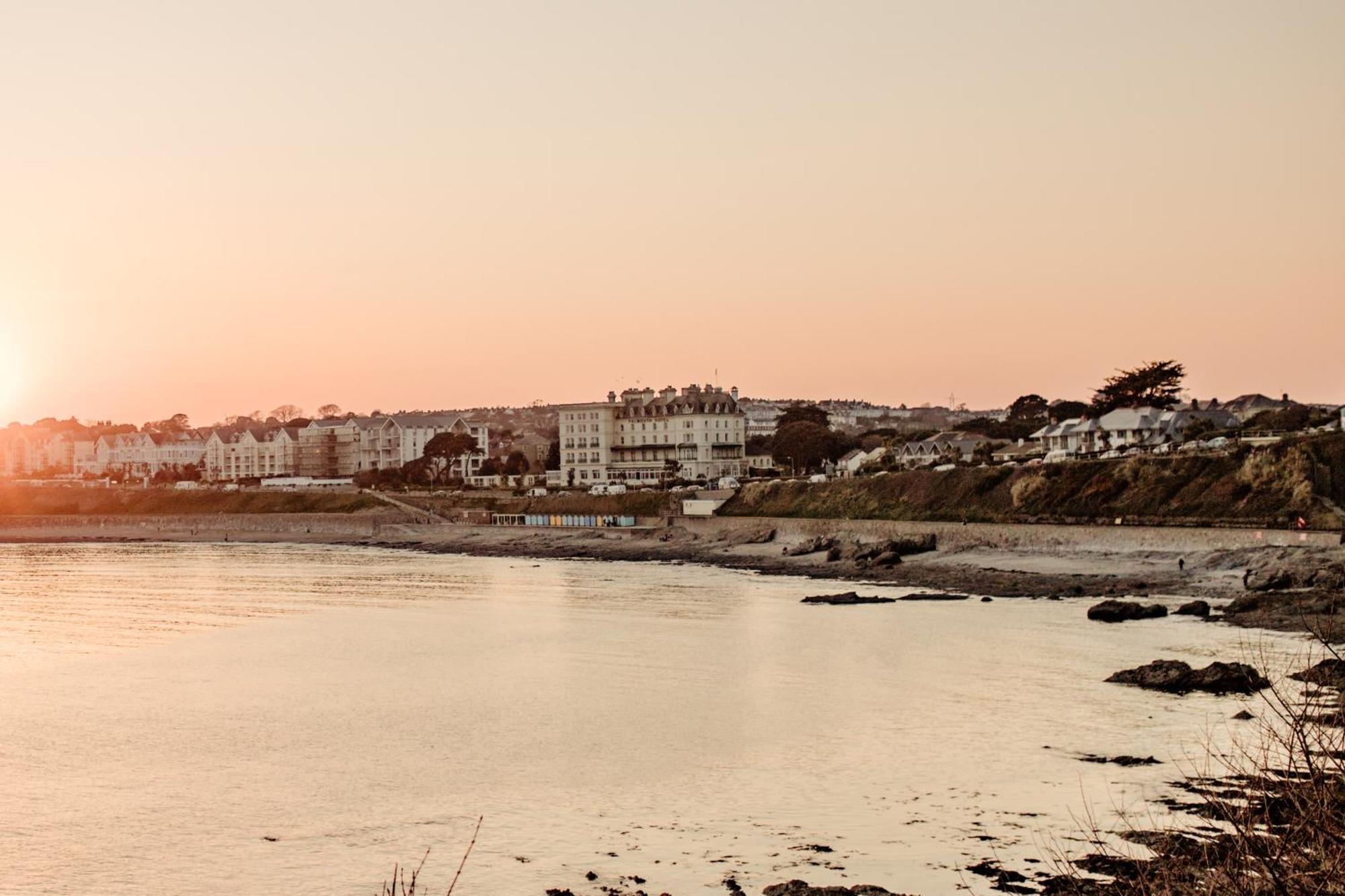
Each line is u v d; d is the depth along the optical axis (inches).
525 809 1482.5
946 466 6604.3
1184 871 948.6
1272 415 6476.4
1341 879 667.4
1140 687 2101.4
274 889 1224.2
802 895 1139.3
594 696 2180.1
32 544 7500.0
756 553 5364.2
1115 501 4717.0
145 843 1376.7
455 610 3548.2
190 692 2267.5
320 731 1923.0
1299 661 2257.6
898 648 2623.0
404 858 1309.1
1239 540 3848.4
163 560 5954.7
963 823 1374.3
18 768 1712.6
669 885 1205.7
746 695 2153.1
